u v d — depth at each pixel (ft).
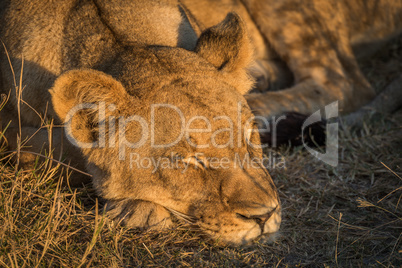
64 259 16.26
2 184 18.97
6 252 16.19
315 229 19.31
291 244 18.35
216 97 17.30
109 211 18.49
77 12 20.18
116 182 17.62
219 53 18.94
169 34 20.65
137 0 20.93
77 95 16.80
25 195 19.03
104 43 19.20
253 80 20.04
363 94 31.48
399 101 30.37
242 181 17.11
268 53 32.12
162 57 18.21
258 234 17.39
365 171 23.73
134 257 16.87
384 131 27.25
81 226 18.13
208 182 17.12
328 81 30.71
